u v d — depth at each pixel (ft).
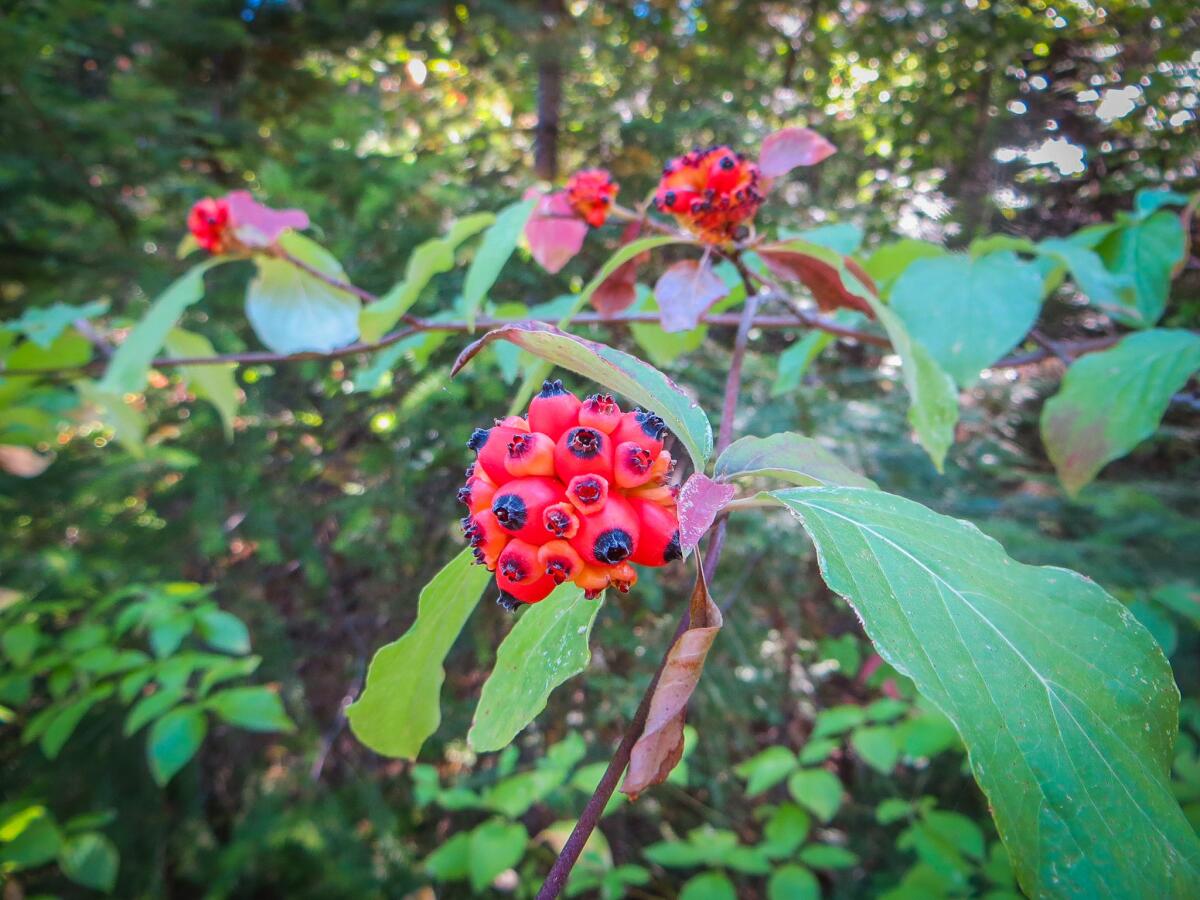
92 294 13.55
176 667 9.98
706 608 2.59
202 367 9.02
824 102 25.11
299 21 16.70
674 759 2.53
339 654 15.79
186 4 14.20
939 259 6.23
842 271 5.15
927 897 10.21
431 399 13.35
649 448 2.94
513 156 20.30
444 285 13.94
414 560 14.34
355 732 3.63
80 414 12.12
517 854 10.51
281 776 13.73
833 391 15.93
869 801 15.24
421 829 15.26
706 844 11.37
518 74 20.40
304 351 7.58
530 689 3.04
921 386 5.41
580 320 7.19
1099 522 11.98
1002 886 10.00
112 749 13.02
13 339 9.15
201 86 16.30
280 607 15.65
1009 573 2.72
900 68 25.80
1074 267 6.66
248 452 14.05
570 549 2.77
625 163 16.89
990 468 13.62
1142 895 2.06
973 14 20.88
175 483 13.74
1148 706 2.40
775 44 23.98
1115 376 6.08
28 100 11.59
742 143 16.40
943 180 22.61
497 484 3.03
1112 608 2.62
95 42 13.94
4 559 12.00
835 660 15.96
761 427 13.14
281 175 12.69
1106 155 18.90
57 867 12.67
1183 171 17.71
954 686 2.29
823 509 2.80
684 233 6.41
